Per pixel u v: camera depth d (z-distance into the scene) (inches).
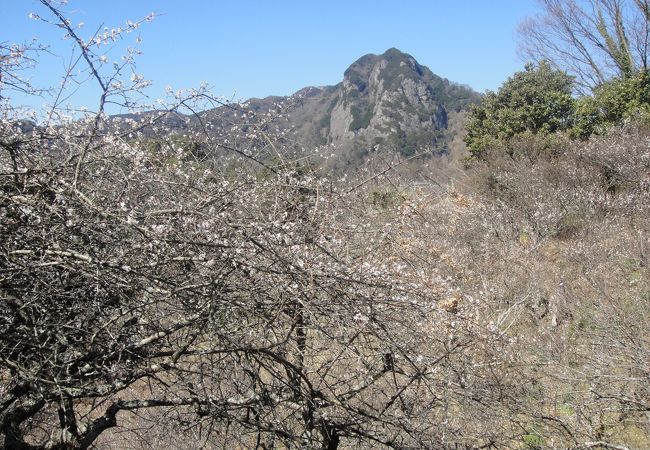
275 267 132.6
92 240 130.2
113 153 140.7
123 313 129.3
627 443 253.8
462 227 465.4
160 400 143.3
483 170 658.2
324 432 161.9
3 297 123.0
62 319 135.1
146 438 176.9
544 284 394.9
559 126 761.0
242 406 142.7
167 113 140.1
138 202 139.4
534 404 255.6
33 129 144.6
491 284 374.3
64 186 123.2
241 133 164.9
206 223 128.0
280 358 133.7
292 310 146.3
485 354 223.0
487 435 200.1
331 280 134.6
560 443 241.3
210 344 141.8
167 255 126.6
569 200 541.6
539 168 612.1
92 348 140.3
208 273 130.2
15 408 131.0
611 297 323.9
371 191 214.4
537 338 326.6
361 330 141.9
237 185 145.1
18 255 126.1
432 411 191.5
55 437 138.0
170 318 154.9
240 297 131.8
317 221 150.3
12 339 125.2
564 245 487.5
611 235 470.0
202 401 142.3
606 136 647.1
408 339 167.0
